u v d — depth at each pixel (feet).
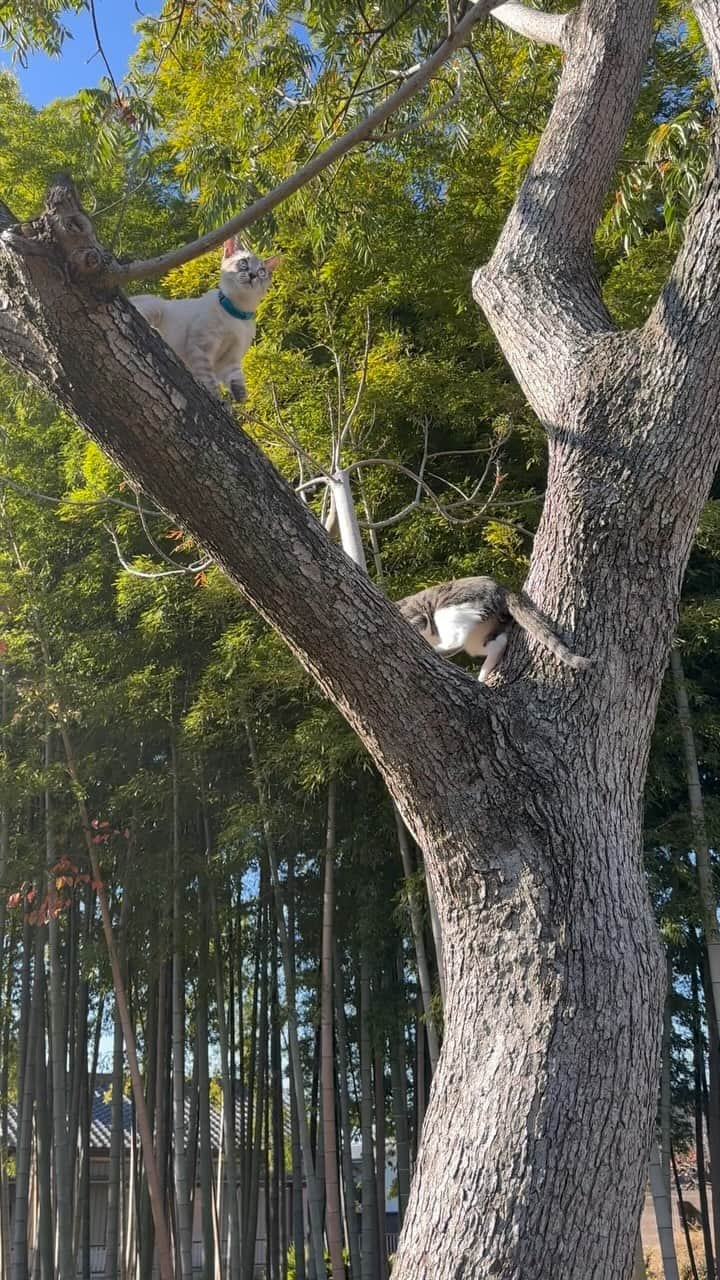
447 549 19.70
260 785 21.49
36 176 23.16
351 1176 23.08
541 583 7.88
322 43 14.93
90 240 5.87
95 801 24.22
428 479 20.01
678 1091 25.07
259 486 6.51
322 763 19.54
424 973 19.03
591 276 9.27
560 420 8.29
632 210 12.82
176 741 22.77
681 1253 32.12
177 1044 22.65
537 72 18.94
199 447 6.35
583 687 7.31
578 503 7.79
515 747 7.04
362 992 22.25
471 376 19.19
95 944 23.16
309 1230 21.95
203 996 24.22
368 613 6.74
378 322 19.75
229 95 17.67
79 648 22.62
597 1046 6.36
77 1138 25.32
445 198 21.39
